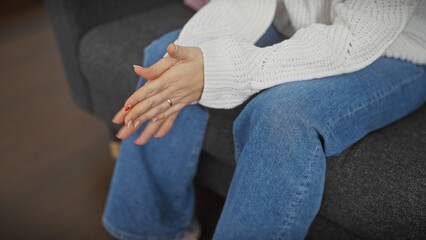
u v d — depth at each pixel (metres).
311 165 0.91
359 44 0.97
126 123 0.96
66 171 1.62
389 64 1.09
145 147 1.18
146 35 1.39
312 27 1.02
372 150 1.01
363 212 0.99
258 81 0.97
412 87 1.08
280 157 0.92
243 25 1.12
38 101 2.07
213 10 1.13
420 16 1.05
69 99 2.10
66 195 1.52
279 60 0.97
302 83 0.98
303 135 0.91
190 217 1.31
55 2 1.46
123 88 1.35
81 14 1.48
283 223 0.94
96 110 1.62
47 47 2.62
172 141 1.18
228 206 1.00
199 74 0.97
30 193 1.52
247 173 0.95
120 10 1.58
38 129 1.86
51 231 1.38
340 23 1.01
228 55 0.97
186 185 1.25
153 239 1.28
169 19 1.50
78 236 1.37
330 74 0.98
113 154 1.66
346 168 1.00
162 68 0.95
